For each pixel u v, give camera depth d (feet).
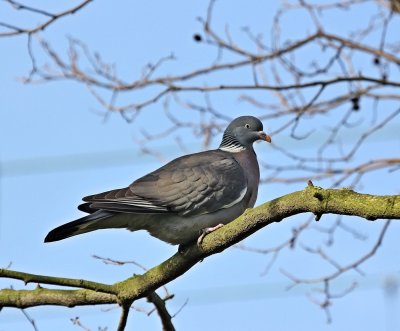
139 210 36.52
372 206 28.12
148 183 37.99
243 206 39.96
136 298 31.73
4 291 31.99
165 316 35.06
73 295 31.73
